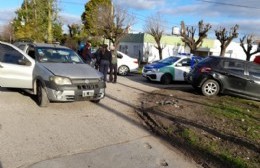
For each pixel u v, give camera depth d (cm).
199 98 1085
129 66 1939
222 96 1170
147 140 602
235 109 910
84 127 652
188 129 666
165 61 1625
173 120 746
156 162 501
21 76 841
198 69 1185
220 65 1162
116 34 3306
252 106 1009
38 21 2798
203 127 693
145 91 1220
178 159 519
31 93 917
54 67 797
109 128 659
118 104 902
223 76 1148
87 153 516
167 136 632
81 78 773
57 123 664
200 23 3369
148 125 708
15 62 855
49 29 2738
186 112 830
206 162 511
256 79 1136
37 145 534
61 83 746
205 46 4603
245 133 666
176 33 4178
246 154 546
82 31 4091
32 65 839
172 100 1008
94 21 3531
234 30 3403
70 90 752
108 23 3284
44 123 656
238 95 1150
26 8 2980
